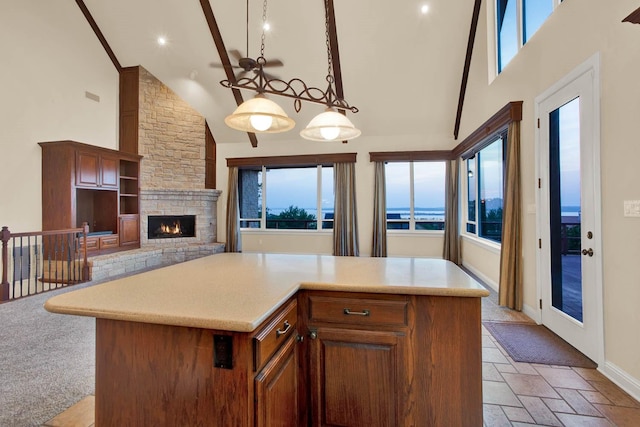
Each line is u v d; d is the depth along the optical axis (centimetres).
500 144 447
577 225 254
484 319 327
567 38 258
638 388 192
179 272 177
